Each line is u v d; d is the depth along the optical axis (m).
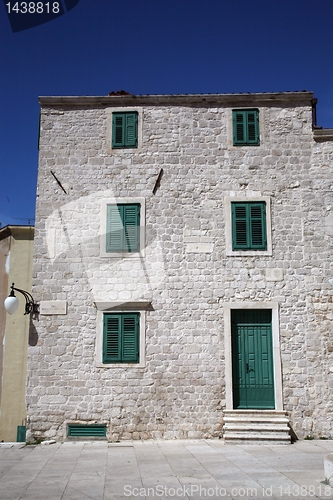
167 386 13.09
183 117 14.61
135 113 14.67
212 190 14.13
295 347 13.25
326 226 13.86
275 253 13.73
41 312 13.51
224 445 12.16
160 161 14.34
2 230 16.94
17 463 10.56
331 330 13.30
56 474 9.55
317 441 12.52
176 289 13.58
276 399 12.97
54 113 14.73
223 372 13.12
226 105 14.67
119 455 11.22
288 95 14.52
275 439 12.27
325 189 14.07
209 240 13.84
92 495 8.12
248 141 14.39
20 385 15.88
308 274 13.62
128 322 13.43
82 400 13.07
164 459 10.71
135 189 14.20
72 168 14.38
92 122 14.66
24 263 16.66
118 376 13.16
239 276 13.62
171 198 14.12
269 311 13.58
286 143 14.37
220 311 13.45
